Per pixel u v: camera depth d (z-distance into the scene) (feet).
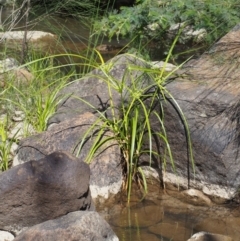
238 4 26.78
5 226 15.64
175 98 18.28
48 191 15.42
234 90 18.33
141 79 19.48
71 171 15.58
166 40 29.73
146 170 18.72
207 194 17.94
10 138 19.53
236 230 16.63
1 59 25.72
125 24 26.76
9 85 20.71
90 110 19.66
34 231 14.53
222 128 17.78
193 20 27.07
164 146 18.35
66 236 14.38
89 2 27.40
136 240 16.12
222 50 19.81
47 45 31.01
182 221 17.01
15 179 15.47
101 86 20.06
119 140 18.45
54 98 20.21
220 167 17.65
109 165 17.94
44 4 26.11
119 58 20.80
